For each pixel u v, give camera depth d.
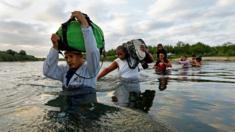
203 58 33.41
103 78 6.60
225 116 2.95
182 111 3.12
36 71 10.36
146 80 6.40
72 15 3.69
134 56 6.09
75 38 3.68
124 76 6.19
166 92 4.57
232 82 6.33
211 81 6.53
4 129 2.13
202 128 2.48
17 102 3.39
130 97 3.98
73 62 4.07
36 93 4.13
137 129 2.22
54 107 2.99
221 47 47.09
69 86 4.21
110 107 3.05
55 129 2.15
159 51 10.68
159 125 2.41
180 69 11.45
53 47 4.12
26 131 2.09
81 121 2.39
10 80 6.48
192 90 4.87
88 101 3.42
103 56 4.02
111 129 2.18
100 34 3.89
